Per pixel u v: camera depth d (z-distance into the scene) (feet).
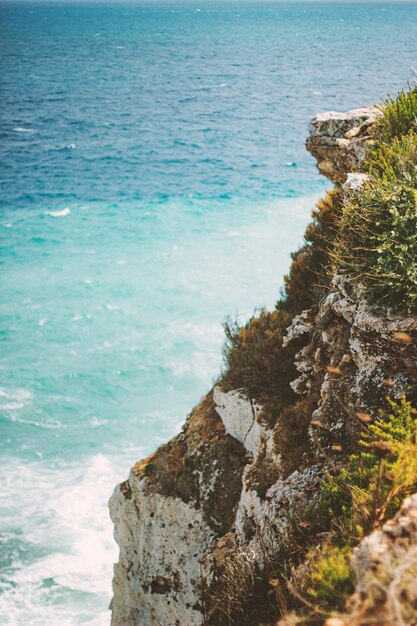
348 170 36.50
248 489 27.84
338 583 15.80
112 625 36.68
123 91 468.75
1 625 63.16
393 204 25.18
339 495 21.40
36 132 345.92
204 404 36.24
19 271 153.79
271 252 165.78
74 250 167.63
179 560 32.86
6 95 452.76
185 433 35.47
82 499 81.61
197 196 219.41
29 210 205.46
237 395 32.07
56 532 75.46
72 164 276.62
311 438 25.99
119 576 36.17
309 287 34.60
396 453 19.51
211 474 32.68
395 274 23.13
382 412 22.36
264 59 627.87
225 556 28.60
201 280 147.64
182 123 361.51
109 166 272.31
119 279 148.25
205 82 499.51
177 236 177.17
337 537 18.86
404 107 34.58
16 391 105.29
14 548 72.59
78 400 103.60
